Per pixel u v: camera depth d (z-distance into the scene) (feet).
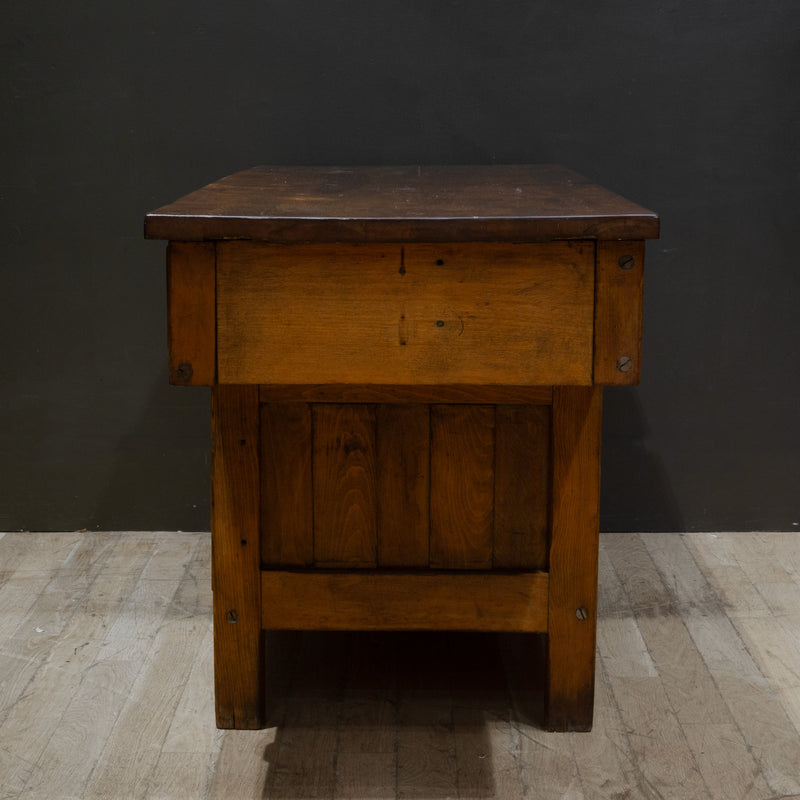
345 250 4.77
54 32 8.29
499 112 8.48
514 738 6.03
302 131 8.52
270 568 5.94
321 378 4.91
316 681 6.70
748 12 8.27
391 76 8.43
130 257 8.64
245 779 5.63
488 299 4.82
